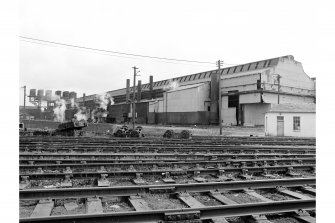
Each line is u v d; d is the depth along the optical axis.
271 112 34.97
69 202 5.96
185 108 62.69
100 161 10.40
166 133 26.67
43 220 4.37
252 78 54.75
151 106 73.44
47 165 9.00
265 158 12.53
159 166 9.91
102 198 6.30
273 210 5.37
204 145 17.11
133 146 15.25
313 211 5.59
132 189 6.32
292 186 7.39
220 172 9.02
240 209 5.19
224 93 60.06
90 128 40.59
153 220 4.80
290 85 58.88
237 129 45.62
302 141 22.78
